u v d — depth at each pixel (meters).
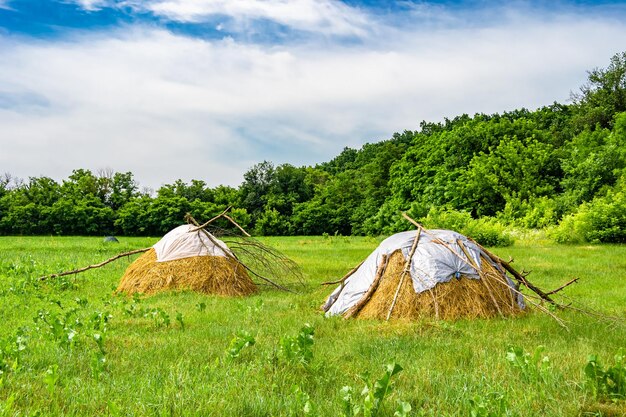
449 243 10.87
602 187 42.84
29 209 61.88
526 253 26.53
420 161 56.75
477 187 49.41
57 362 6.75
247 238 15.31
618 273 18.53
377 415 5.06
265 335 8.58
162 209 66.12
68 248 29.52
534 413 5.22
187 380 6.01
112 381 5.99
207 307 11.41
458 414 5.19
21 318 10.34
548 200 44.75
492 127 55.78
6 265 17.91
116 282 15.45
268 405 5.33
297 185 79.31
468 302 10.03
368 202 65.44
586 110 63.09
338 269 19.95
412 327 8.80
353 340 8.11
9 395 5.46
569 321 9.60
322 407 5.30
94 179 74.12
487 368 6.56
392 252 10.95
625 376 5.66
